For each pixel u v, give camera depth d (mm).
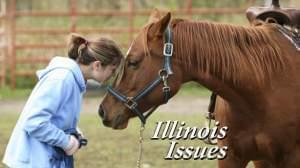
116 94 8680
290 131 8852
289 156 8984
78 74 8250
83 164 15555
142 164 15438
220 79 8711
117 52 8422
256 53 8828
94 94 28328
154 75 8594
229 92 8805
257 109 8844
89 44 8328
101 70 8367
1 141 18484
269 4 10570
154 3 40281
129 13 30234
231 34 8805
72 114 8258
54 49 32625
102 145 17922
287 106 8820
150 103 8695
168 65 8586
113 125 8727
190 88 31031
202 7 36969
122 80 8664
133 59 8594
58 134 8055
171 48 8578
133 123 21641
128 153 16797
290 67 8938
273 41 8992
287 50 9047
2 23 31766
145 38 8586
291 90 8859
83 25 37469
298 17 9766
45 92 8031
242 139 9070
